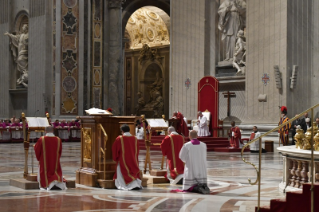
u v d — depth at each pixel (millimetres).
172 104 27188
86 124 10266
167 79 38094
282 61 22188
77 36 29109
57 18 28750
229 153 19703
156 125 11250
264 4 23031
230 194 9023
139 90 39750
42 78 29750
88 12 29453
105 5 30312
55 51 28734
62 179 9586
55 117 28688
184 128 21750
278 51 22359
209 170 13242
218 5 26109
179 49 27000
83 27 29203
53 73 28812
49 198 8438
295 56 22391
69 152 19875
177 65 27047
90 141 10102
